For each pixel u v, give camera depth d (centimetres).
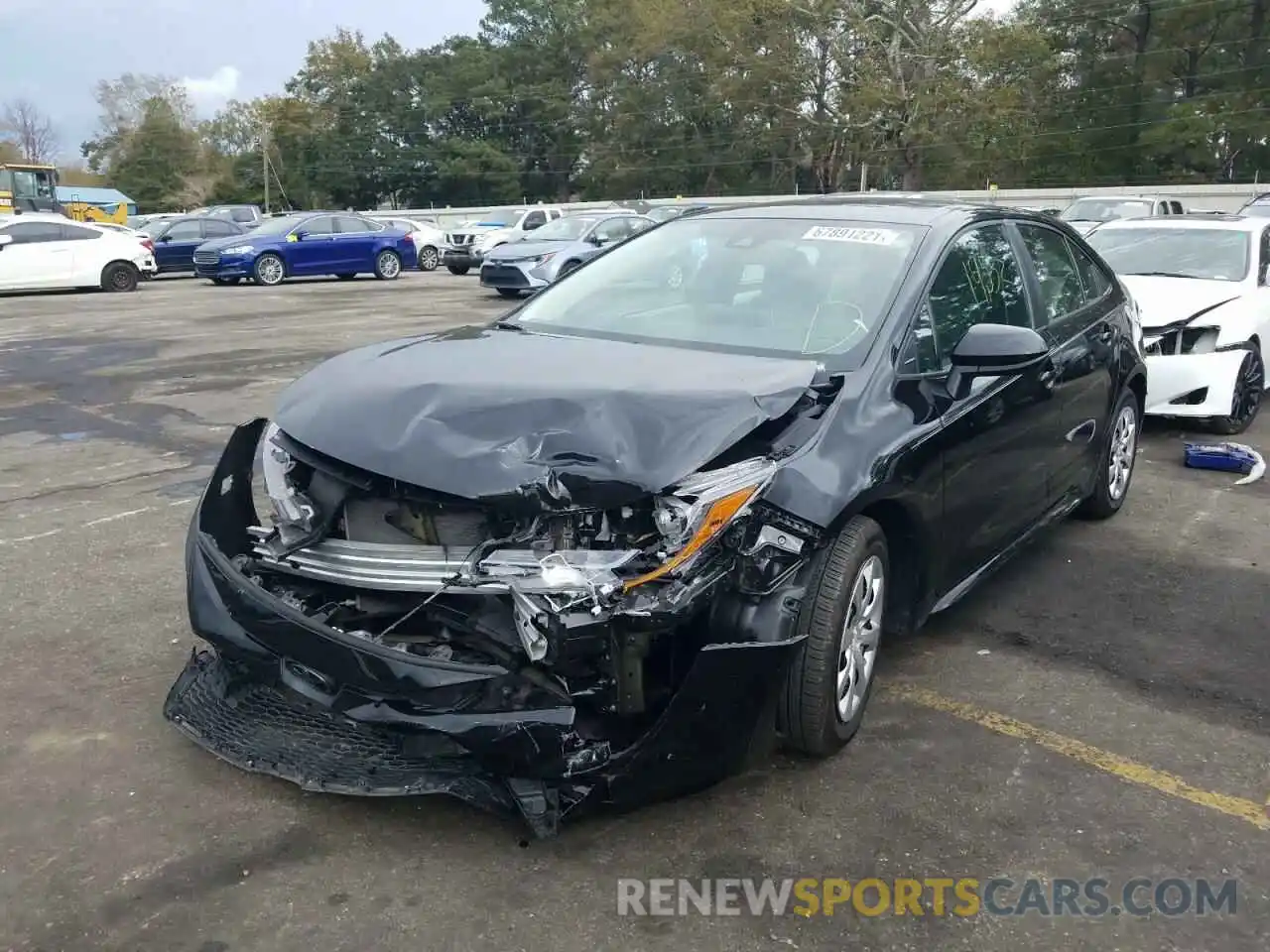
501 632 291
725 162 7019
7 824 312
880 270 409
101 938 265
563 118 7981
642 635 285
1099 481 592
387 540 311
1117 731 378
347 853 301
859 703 361
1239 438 826
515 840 307
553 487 284
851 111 5328
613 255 482
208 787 332
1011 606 493
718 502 295
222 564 326
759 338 391
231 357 1225
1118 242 950
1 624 452
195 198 8931
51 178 3703
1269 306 853
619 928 272
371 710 288
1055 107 6100
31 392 1008
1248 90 5553
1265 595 509
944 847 308
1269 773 352
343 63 8775
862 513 347
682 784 298
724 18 5491
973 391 403
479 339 405
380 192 8931
